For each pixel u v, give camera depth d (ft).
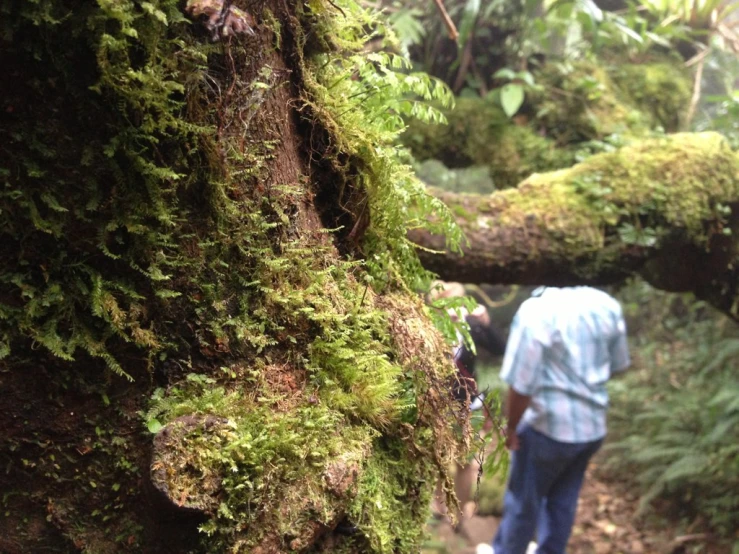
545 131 9.80
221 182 2.50
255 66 2.60
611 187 6.68
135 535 2.53
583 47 10.68
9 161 2.23
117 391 2.50
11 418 2.45
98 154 2.30
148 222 2.39
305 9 2.87
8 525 2.56
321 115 2.91
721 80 11.86
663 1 10.21
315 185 3.08
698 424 12.53
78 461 2.52
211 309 2.56
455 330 3.81
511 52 10.39
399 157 3.96
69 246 2.35
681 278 7.71
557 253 6.38
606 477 13.98
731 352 12.37
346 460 2.56
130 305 2.42
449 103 3.98
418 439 3.07
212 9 2.35
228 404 2.52
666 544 11.48
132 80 2.22
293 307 2.73
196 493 2.27
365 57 3.42
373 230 3.34
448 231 3.98
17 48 2.14
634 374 15.39
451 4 9.96
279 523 2.37
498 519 12.66
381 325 3.09
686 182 6.67
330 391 2.74
